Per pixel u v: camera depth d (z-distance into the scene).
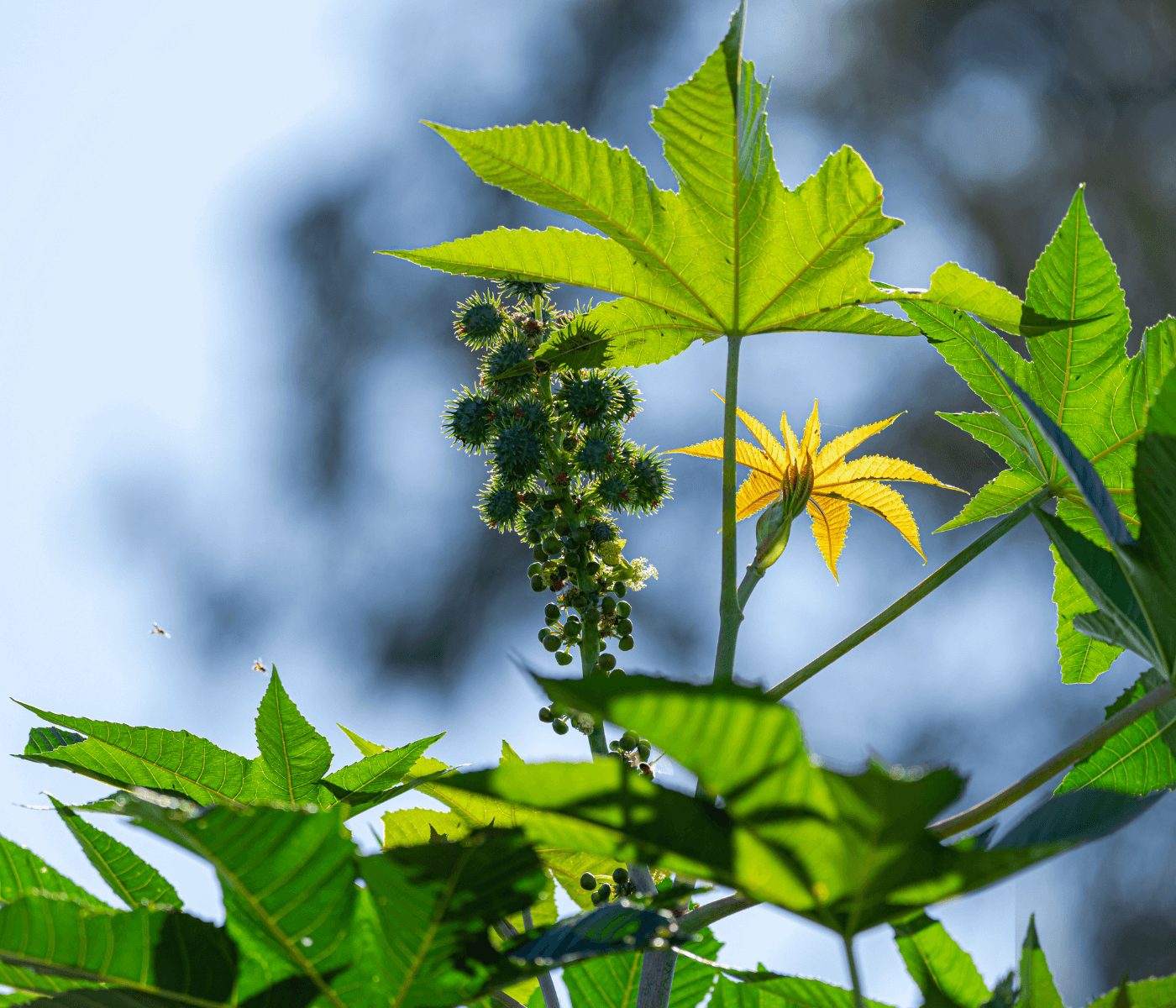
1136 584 2.38
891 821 2.19
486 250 2.55
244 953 2.33
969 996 2.37
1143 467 2.36
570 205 2.54
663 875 2.49
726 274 2.55
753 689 2.05
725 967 2.37
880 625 2.51
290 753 2.48
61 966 2.32
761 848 2.28
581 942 2.32
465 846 2.30
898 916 2.29
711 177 2.53
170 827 2.29
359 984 2.33
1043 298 2.54
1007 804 2.38
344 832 2.31
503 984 2.32
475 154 2.52
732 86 2.51
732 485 2.50
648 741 2.11
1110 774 2.44
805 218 2.54
